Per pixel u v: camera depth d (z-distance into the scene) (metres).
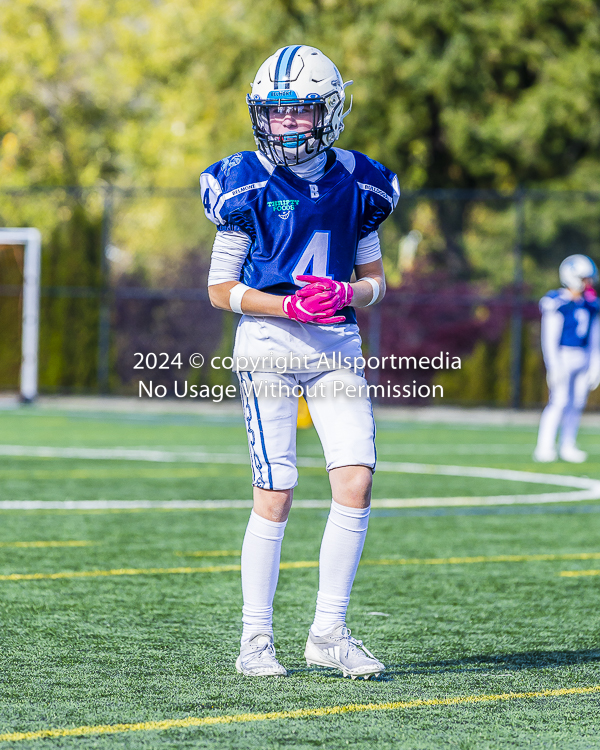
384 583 19.42
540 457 43.22
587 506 29.95
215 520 26.50
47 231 84.06
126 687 12.50
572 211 82.62
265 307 12.80
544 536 24.91
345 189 13.20
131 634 15.27
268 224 12.97
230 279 13.22
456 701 12.12
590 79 84.88
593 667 13.80
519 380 71.44
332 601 13.33
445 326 71.62
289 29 85.88
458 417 69.25
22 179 117.50
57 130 121.38
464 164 85.81
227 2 96.81
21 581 18.95
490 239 82.19
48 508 28.02
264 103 12.70
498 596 18.38
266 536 13.24
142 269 74.81
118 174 123.44
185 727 10.95
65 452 42.94
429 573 20.39
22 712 11.43
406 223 82.19
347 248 13.21
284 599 17.81
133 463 39.53
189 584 18.95
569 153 90.00
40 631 15.37
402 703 12.00
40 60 117.75
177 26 98.81
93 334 74.31
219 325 73.69
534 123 83.56
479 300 70.94
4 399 73.88
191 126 101.06
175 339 73.94
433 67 82.56
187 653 14.23
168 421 60.88
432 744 10.57
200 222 76.38
